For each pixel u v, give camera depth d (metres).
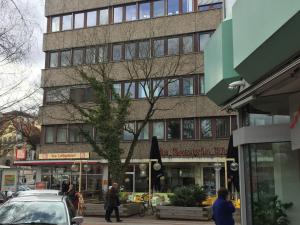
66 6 44.84
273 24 7.68
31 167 45.62
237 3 9.93
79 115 41.97
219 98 12.95
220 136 36.59
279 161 11.31
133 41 40.75
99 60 38.19
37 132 51.56
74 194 25.47
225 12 13.45
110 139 28.86
